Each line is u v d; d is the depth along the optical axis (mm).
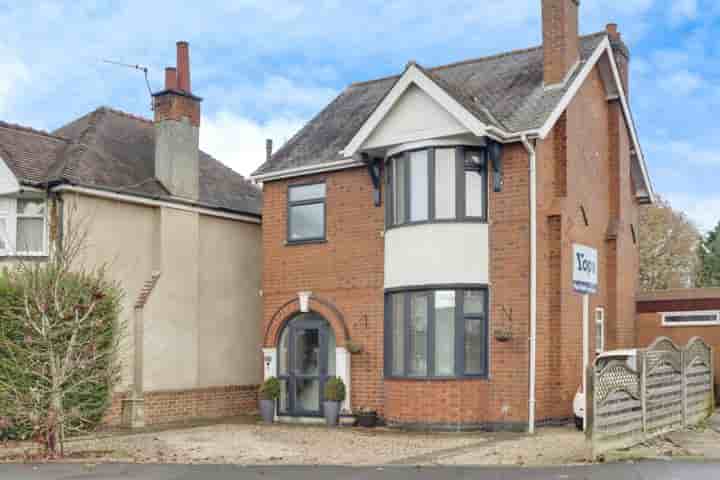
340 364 19312
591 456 12055
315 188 20609
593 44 20109
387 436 16625
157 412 19891
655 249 41438
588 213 19438
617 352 16875
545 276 17469
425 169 17938
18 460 13633
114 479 11453
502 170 17609
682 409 15930
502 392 17141
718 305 21578
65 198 18797
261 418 21516
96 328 15820
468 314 17531
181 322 20922
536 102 18078
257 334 23453
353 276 19516
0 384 14852
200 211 21766
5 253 18625
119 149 21625
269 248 21188
